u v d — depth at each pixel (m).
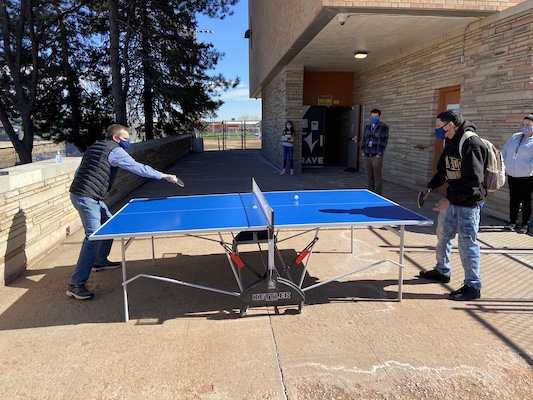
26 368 3.07
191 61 16.55
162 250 5.78
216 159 19.55
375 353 3.17
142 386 2.84
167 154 16.03
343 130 15.22
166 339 3.44
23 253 4.93
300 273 4.82
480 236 5.95
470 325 3.54
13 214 4.70
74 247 5.88
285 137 12.77
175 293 4.35
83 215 4.18
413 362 3.04
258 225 3.54
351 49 10.02
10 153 25.33
